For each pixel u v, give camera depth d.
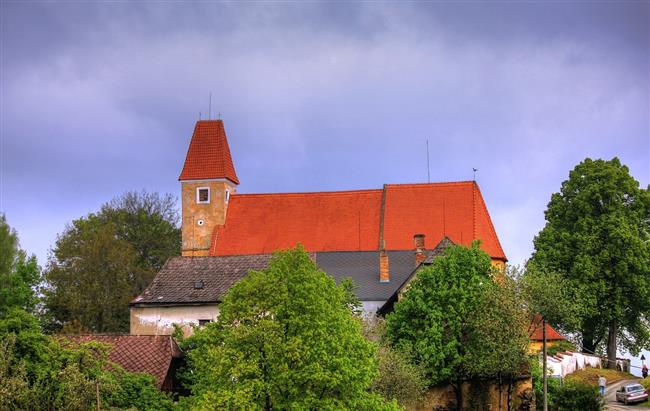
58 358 40.09
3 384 37.34
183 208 91.62
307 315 37.31
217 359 36.53
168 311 60.00
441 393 55.53
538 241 83.50
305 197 89.88
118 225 110.00
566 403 58.00
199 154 92.31
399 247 83.06
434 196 85.50
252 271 39.28
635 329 80.81
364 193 88.38
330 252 76.81
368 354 39.47
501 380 56.12
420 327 55.41
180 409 39.91
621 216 79.31
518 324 55.75
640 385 66.50
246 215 89.94
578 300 71.69
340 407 36.41
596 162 82.75
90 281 92.00
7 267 79.44
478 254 57.81
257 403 36.38
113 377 42.91
